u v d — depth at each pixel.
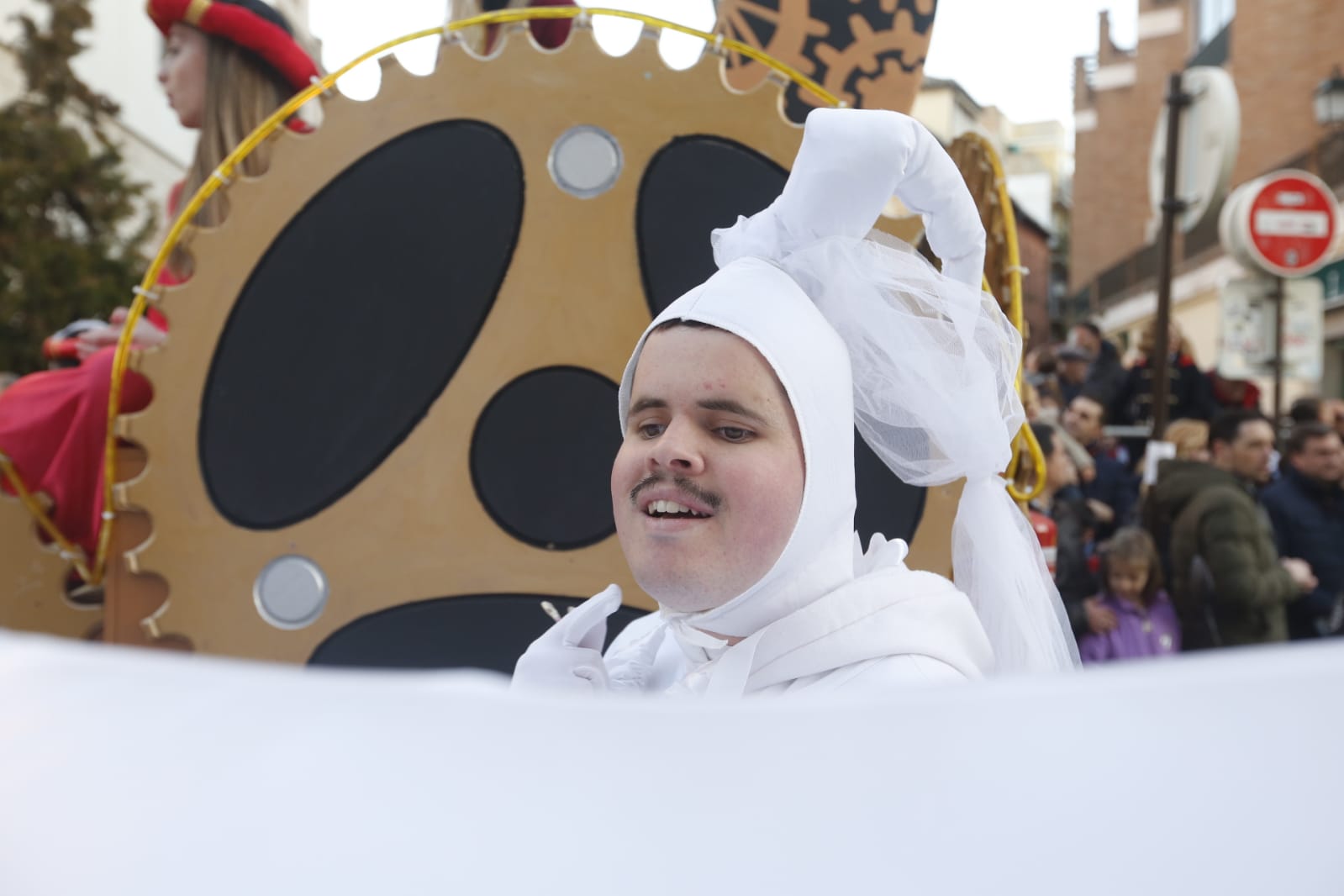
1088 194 14.69
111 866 0.23
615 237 1.73
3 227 10.17
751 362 1.00
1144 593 3.07
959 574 1.24
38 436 1.96
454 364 1.74
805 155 1.13
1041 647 1.19
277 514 1.74
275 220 1.72
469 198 1.73
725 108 1.72
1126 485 4.29
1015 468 1.70
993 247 1.86
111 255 10.73
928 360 1.12
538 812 0.23
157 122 12.34
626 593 1.75
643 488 1.00
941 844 0.23
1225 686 0.24
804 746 0.24
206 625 1.74
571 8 1.69
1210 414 5.49
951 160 1.17
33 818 0.24
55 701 0.24
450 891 0.23
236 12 2.06
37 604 1.98
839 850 0.24
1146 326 5.55
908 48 2.03
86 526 1.97
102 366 1.96
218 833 0.23
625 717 0.24
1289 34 9.98
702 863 0.23
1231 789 0.24
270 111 2.14
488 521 1.75
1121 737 0.24
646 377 1.03
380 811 0.23
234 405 1.74
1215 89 5.36
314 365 1.74
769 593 1.01
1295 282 5.41
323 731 0.24
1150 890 0.23
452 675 0.26
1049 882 0.24
